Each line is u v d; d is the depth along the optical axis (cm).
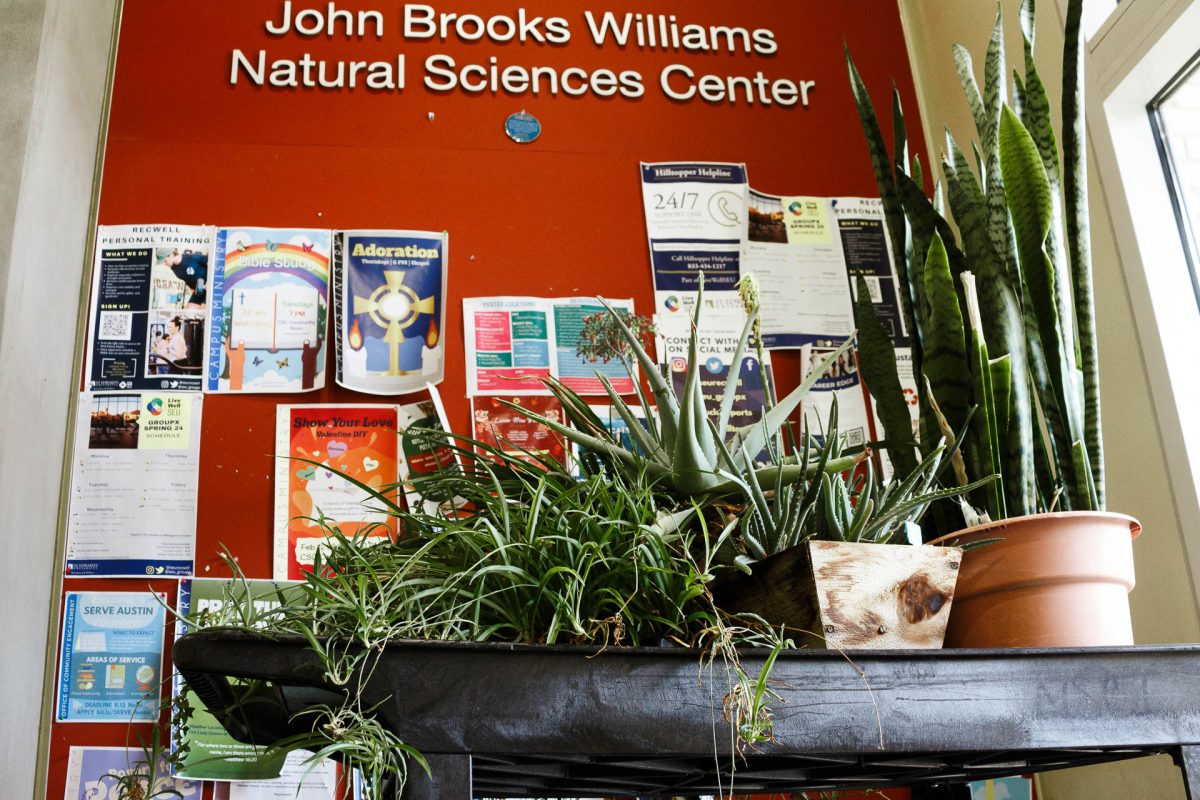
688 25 292
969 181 138
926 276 125
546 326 256
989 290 128
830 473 108
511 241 263
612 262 265
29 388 176
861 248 275
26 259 177
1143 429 207
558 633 88
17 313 173
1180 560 196
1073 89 133
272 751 81
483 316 255
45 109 187
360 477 240
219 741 217
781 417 118
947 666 87
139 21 272
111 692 220
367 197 263
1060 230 133
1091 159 225
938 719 85
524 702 77
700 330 261
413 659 77
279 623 83
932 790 128
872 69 295
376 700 76
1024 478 119
